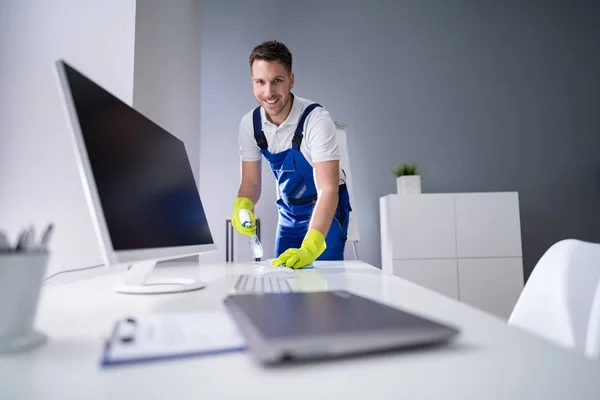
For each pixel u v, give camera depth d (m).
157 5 1.78
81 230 1.37
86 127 0.55
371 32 3.34
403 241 2.76
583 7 3.41
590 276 0.76
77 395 0.29
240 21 3.25
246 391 0.30
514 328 0.47
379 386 0.31
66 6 1.46
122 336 0.41
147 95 1.66
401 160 3.28
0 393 0.29
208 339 0.40
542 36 3.43
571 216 3.31
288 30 3.28
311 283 0.85
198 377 0.32
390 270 2.81
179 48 2.19
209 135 3.16
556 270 0.83
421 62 3.36
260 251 1.55
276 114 1.60
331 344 0.35
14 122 1.38
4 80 1.39
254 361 0.35
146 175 0.73
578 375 0.33
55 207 1.38
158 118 1.81
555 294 0.82
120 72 1.48
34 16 1.43
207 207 3.11
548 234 3.28
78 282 0.90
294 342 0.34
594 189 3.34
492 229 2.79
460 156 3.31
